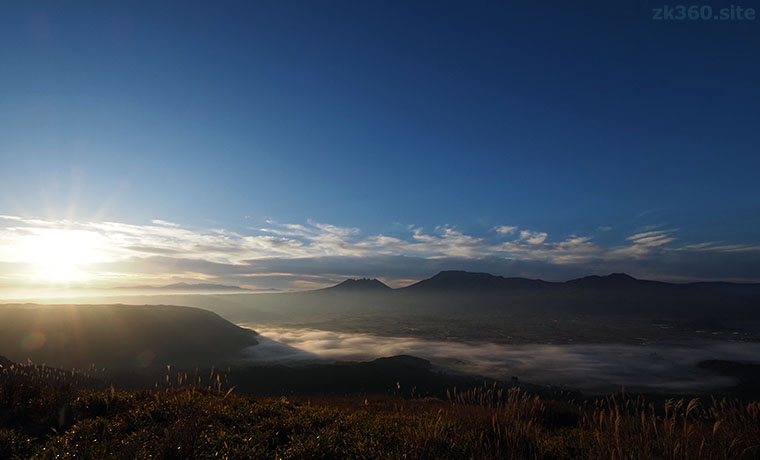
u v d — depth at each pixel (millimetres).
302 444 6840
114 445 6527
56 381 10906
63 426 8195
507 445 6738
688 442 5754
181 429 6781
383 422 8594
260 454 6438
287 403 10922
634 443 6102
